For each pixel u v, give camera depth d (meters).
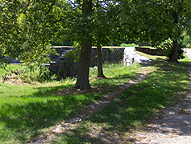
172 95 8.70
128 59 27.00
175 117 6.07
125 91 9.78
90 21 8.56
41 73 17.20
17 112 6.62
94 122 5.84
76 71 23.80
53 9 10.40
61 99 8.32
